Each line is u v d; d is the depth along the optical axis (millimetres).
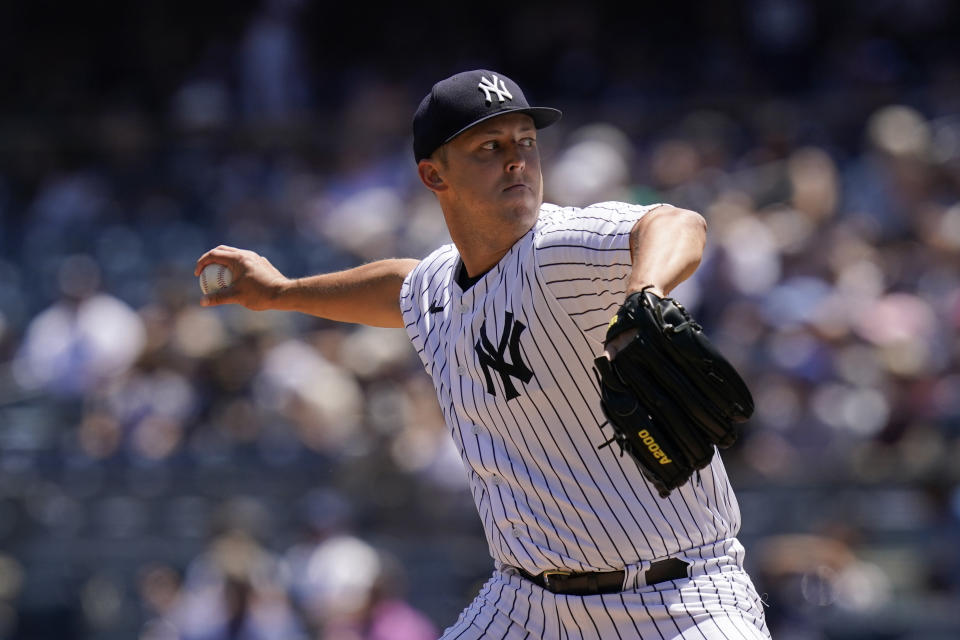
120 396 31344
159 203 41000
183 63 51125
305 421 28984
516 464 11094
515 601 11531
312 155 40719
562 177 34594
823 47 44250
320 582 25859
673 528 10844
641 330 8945
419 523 26922
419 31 49531
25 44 53781
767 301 29406
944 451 25438
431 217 35469
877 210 33375
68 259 40156
